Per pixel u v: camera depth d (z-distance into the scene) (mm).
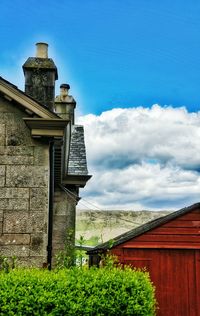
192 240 13523
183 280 13297
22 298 8586
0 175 10727
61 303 8672
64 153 12695
